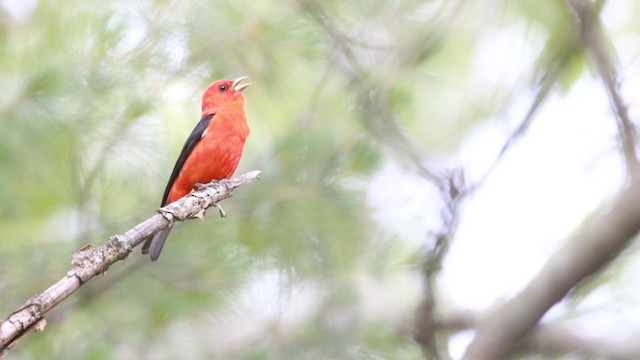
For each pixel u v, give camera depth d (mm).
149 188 11383
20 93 10172
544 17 12227
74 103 10211
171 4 10898
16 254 10398
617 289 12109
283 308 10719
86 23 10547
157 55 10617
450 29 12719
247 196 10789
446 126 13461
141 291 10648
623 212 10211
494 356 11156
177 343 10758
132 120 10438
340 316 10750
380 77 11203
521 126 9797
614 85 9891
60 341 10453
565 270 10641
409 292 11133
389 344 10625
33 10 11438
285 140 10875
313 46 11477
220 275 10578
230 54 11414
